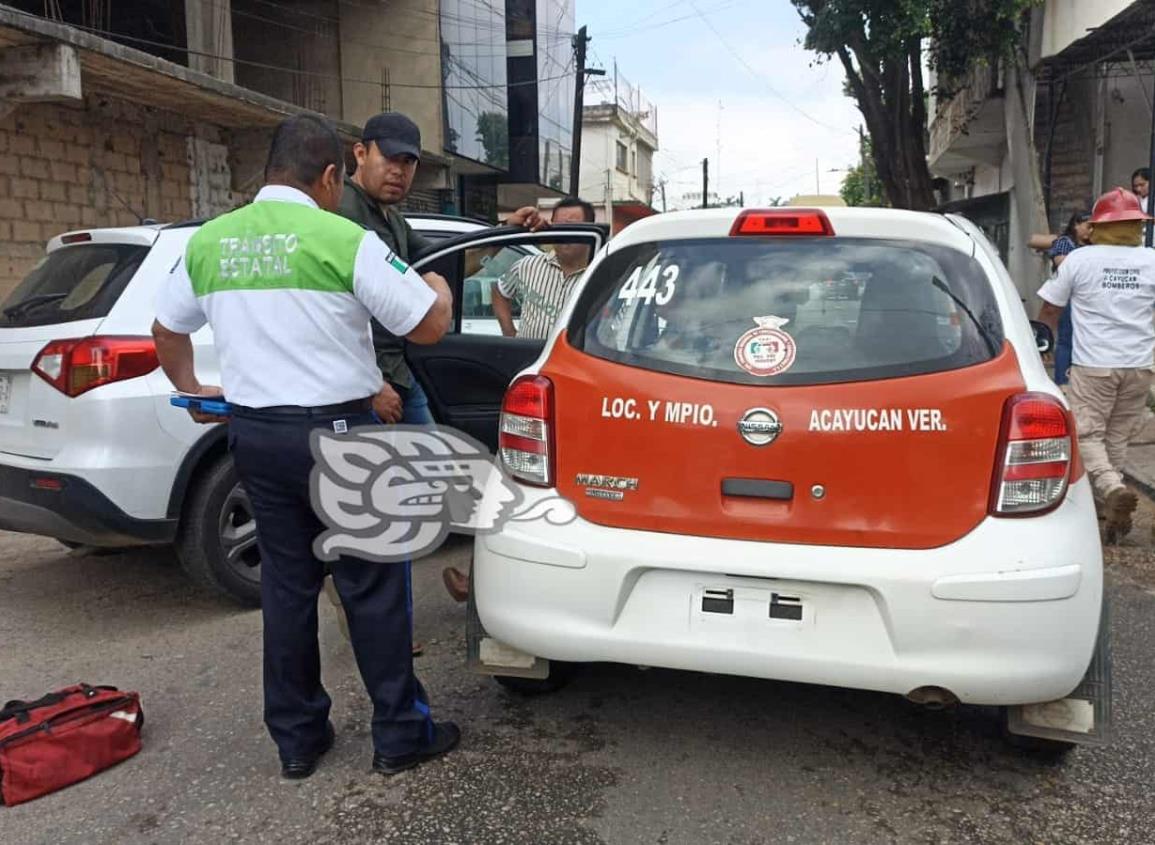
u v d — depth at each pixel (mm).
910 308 2615
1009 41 12469
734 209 2922
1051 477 2416
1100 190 12281
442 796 2715
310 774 2842
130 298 3949
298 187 2672
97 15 13539
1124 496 4988
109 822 2609
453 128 18438
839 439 2477
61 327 3900
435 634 3967
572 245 4441
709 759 2916
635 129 47375
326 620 4199
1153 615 4141
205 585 4195
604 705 3289
